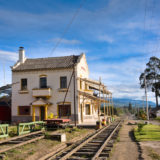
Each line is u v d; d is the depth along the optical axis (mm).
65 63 30797
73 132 18812
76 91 29188
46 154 10070
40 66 30922
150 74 71875
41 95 29297
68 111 29109
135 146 11500
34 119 29750
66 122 22094
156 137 14555
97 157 8586
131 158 8750
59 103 29359
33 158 9586
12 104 30953
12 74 31516
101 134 17141
